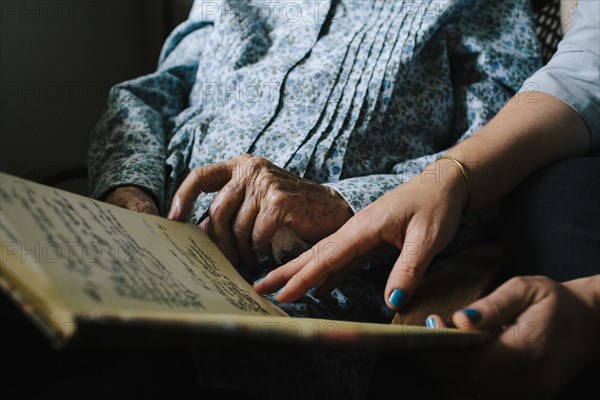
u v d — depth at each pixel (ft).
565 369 1.40
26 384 1.31
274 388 1.45
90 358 1.40
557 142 2.10
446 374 1.48
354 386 1.80
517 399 1.41
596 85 2.19
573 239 1.74
